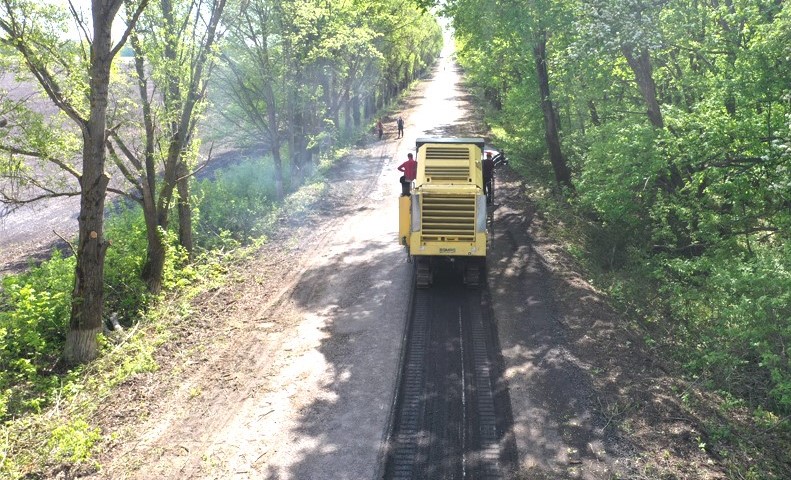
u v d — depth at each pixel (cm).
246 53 2494
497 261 1709
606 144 1745
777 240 1537
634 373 1108
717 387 1117
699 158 1493
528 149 3253
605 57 1684
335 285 1590
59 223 2845
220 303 1498
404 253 1819
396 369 1134
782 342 1101
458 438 922
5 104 1177
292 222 2236
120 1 1150
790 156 1202
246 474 855
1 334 1191
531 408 992
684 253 1759
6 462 871
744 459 881
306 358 1195
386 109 5953
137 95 1580
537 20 1969
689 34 1681
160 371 1156
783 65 1437
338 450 902
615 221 1886
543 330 1273
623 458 864
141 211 2230
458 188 1425
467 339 1252
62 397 1089
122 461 888
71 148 1267
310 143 3019
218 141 3403
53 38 1158
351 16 3005
